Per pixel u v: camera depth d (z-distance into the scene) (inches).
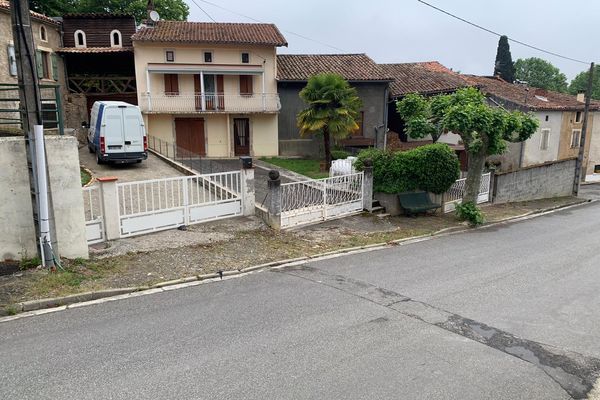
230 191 489.1
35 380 185.6
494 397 181.9
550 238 528.7
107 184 380.2
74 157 321.7
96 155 769.6
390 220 577.9
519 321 261.3
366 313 266.1
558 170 1011.3
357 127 936.9
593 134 1401.3
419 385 188.2
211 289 303.9
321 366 201.5
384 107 1138.7
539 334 244.1
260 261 370.3
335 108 897.5
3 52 767.1
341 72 1127.6
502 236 535.8
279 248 410.9
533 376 199.5
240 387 183.2
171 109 1035.3
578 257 426.6
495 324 255.8
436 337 235.5
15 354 207.3
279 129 1131.3
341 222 538.3
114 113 701.9
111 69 1106.7
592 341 237.3
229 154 1103.6
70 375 189.9
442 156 624.1
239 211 492.1
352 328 243.6
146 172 695.7
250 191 495.8
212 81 1070.4
